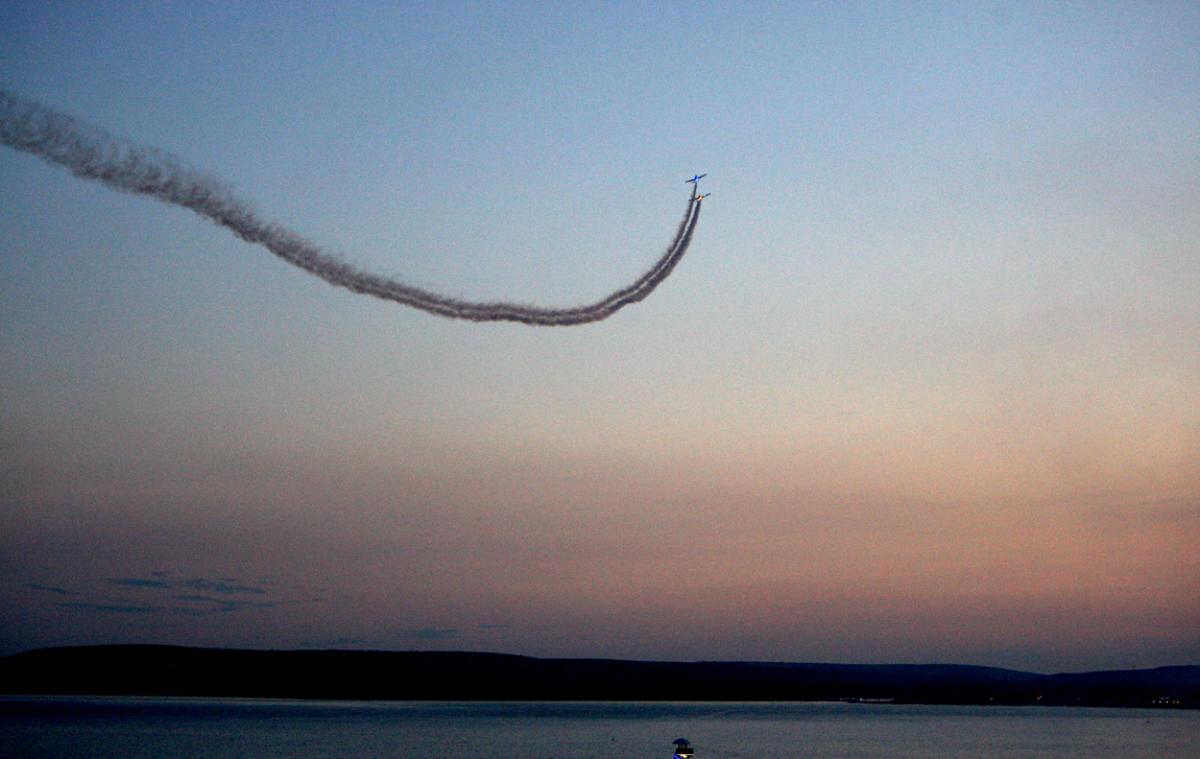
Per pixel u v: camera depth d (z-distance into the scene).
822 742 190.88
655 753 161.62
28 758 145.38
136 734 196.75
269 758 147.50
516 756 154.12
